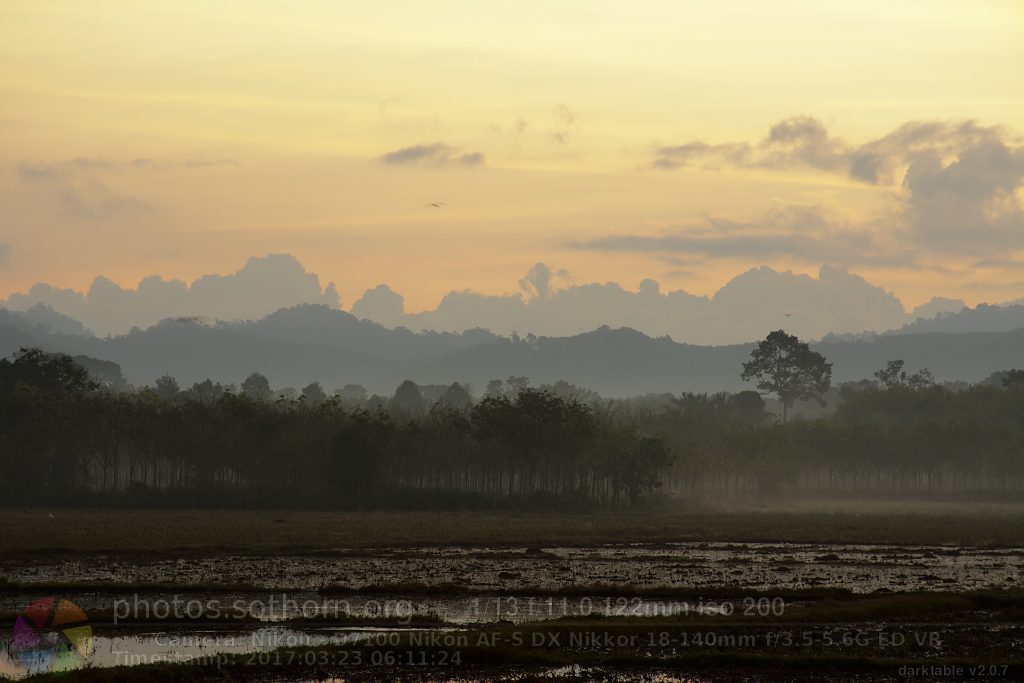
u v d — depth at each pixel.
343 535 155.00
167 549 132.50
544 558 130.38
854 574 115.69
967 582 109.12
